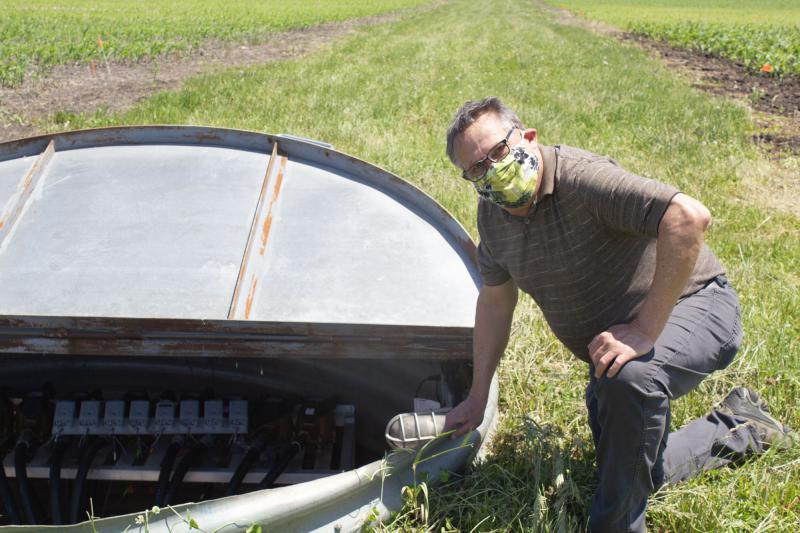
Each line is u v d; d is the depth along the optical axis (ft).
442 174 22.02
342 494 7.92
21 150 12.51
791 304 14.65
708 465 9.49
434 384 11.46
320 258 10.30
